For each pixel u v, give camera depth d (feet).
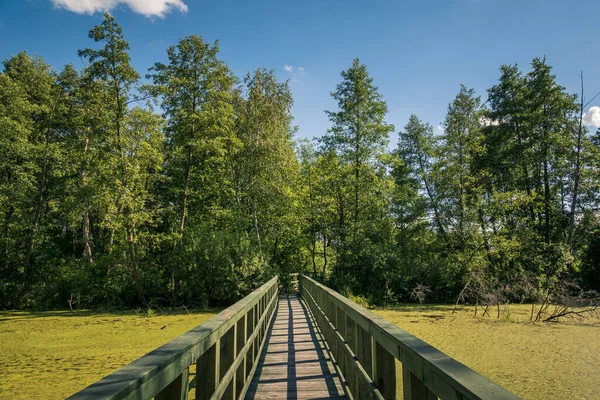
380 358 8.85
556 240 88.12
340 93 78.74
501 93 85.81
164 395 6.14
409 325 39.32
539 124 82.02
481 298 58.80
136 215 55.47
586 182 80.12
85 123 57.98
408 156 102.99
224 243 64.23
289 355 20.62
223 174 76.84
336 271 72.18
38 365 24.82
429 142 99.55
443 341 31.01
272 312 36.73
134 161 57.41
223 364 10.94
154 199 68.49
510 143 85.56
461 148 75.41
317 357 20.11
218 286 61.21
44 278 69.87
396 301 64.18
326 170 80.64
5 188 67.36
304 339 25.25
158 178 62.23
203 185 76.69
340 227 78.69
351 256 72.02
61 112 72.33
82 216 76.69
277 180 76.38
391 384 8.31
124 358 26.50
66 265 71.77
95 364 24.94
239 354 12.66
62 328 40.50
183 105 66.03
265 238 79.92
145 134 60.80
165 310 57.62
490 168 82.33
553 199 84.12
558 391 18.72
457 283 65.31
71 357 27.07
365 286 68.74
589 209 84.94
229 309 11.65
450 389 4.49
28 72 77.36
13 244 70.23
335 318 18.80
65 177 74.64
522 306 56.13
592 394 18.25
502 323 40.55
